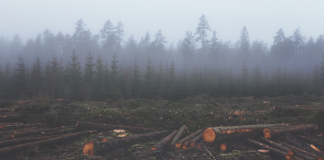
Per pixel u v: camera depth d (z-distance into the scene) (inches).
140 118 347.9
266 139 244.2
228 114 367.9
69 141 256.7
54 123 311.9
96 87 949.2
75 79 995.9
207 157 204.7
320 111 329.4
